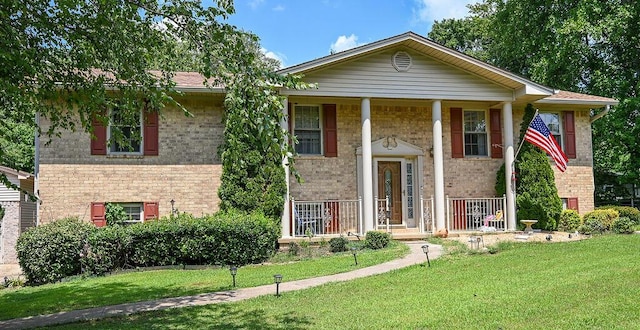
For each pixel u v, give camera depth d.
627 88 23.64
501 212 16.95
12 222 18.62
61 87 9.23
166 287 10.73
